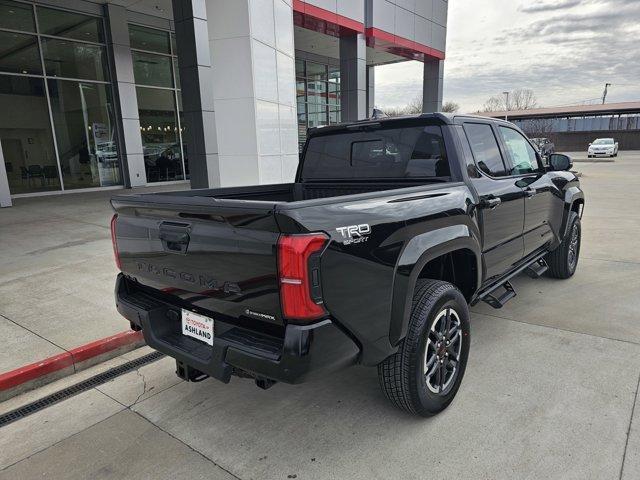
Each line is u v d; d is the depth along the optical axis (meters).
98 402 3.22
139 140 16.02
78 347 3.75
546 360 3.55
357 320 2.23
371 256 2.29
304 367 2.02
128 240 2.83
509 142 4.21
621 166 25.58
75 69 14.45
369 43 18.66
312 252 1.98
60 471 2.53
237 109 9.66
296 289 1.96
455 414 2.90
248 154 9.80
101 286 5.29
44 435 2.86
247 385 3.38
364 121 3.70
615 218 9.65
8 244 7.38
